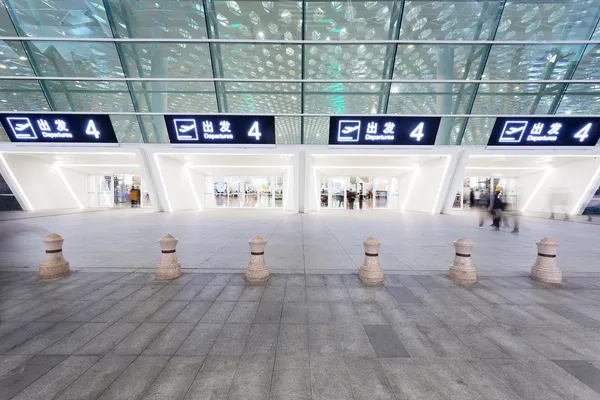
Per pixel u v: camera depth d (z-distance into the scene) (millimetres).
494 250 7504
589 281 5004
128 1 12047
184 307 3889
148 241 8461
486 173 21047
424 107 14844
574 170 17125
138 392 2277
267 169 20891
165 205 18188
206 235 9555
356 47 12984
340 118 13578
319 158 17578
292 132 16094
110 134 13930
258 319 3539
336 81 11805
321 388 2324
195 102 15180
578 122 13586
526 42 10430
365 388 2330
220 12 12148
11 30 12844
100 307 3885
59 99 14914
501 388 2340
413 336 3154
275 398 2213
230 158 17734
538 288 4656
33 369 2568
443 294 4383
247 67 13867
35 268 5688
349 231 10562
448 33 12555
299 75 13922
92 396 2232
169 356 2770
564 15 12102
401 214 17656
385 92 14312
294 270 5566
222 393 2264
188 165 20109
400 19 11945
